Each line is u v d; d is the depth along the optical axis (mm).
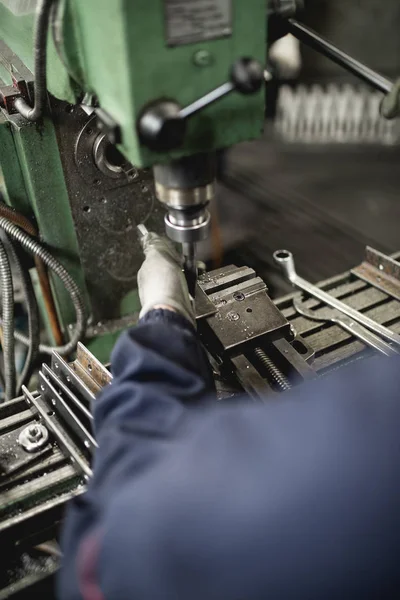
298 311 1229
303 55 2771
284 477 528
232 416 583
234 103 774
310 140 3018
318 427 548
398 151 2969
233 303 1072
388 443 542
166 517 523
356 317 1188
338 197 2785
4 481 950
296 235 2424
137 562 529
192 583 523
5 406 1062
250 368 994
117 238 1400
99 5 709
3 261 1253
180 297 854
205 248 2234
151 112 719
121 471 594
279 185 2834
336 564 524
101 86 794
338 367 1105
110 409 692
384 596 541
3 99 1176
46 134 1208
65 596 639
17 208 1309
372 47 2678
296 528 519
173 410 642
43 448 1000
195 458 548
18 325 1751
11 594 841
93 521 617
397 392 566
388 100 885
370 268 1339
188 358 739
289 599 526
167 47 707
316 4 2588
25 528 911
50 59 965
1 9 1222
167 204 835
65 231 1342
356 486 529
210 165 820
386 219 2645
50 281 1411
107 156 1284
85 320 1361
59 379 1046
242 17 731
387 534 531
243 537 516
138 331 745
